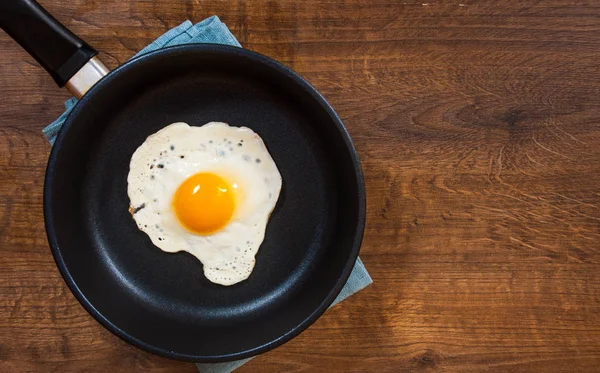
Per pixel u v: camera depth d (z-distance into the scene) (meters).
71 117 0.45
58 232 0.46
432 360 0.51
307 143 0.51
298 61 0.51
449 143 0.51
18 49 0.50
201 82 0.50
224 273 0.50
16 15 0.44
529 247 0.52
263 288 0.51
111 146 0.50
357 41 0.51
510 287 0.52
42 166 0.50
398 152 0.51
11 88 0.50
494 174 0.52
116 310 0.49
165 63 0.47
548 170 0.52
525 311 0.52
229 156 0.50
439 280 0.51
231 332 0.50
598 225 0.52
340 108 0.51
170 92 0.50
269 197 0.50
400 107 0.51
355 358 0.51
